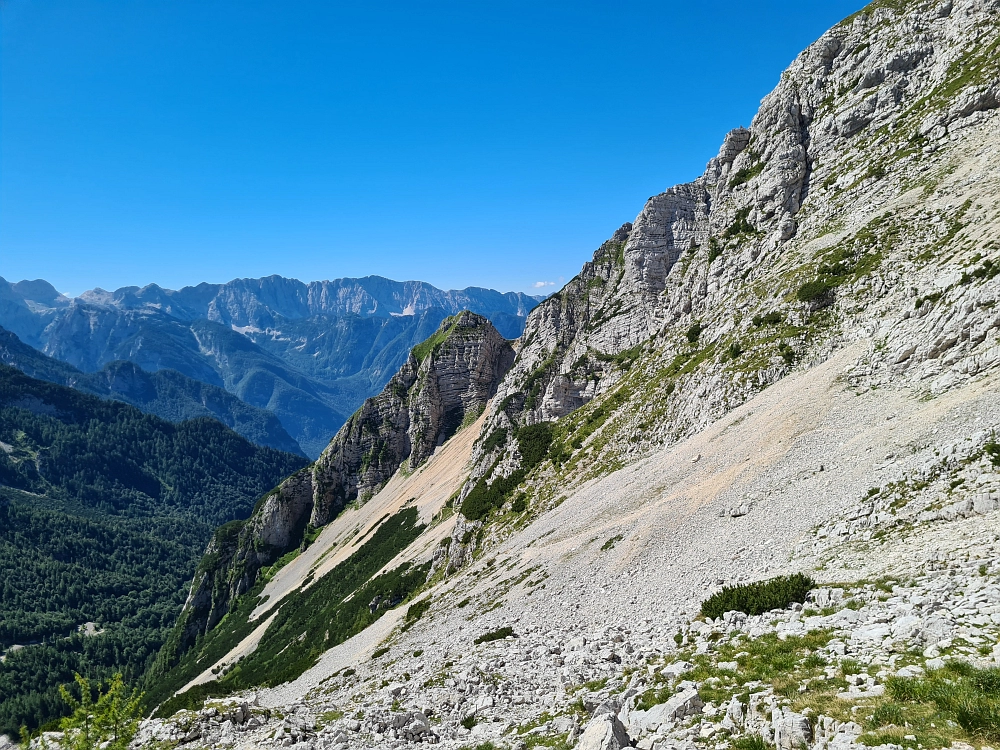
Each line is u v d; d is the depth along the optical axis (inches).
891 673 508.1
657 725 583.5
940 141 3056.1
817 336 2596.0
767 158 4185.5
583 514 2620.6
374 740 916.6
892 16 3946.9
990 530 879.7
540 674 1068.5
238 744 955.3
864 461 1467.8
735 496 1806.1
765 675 604.7
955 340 1640.0
